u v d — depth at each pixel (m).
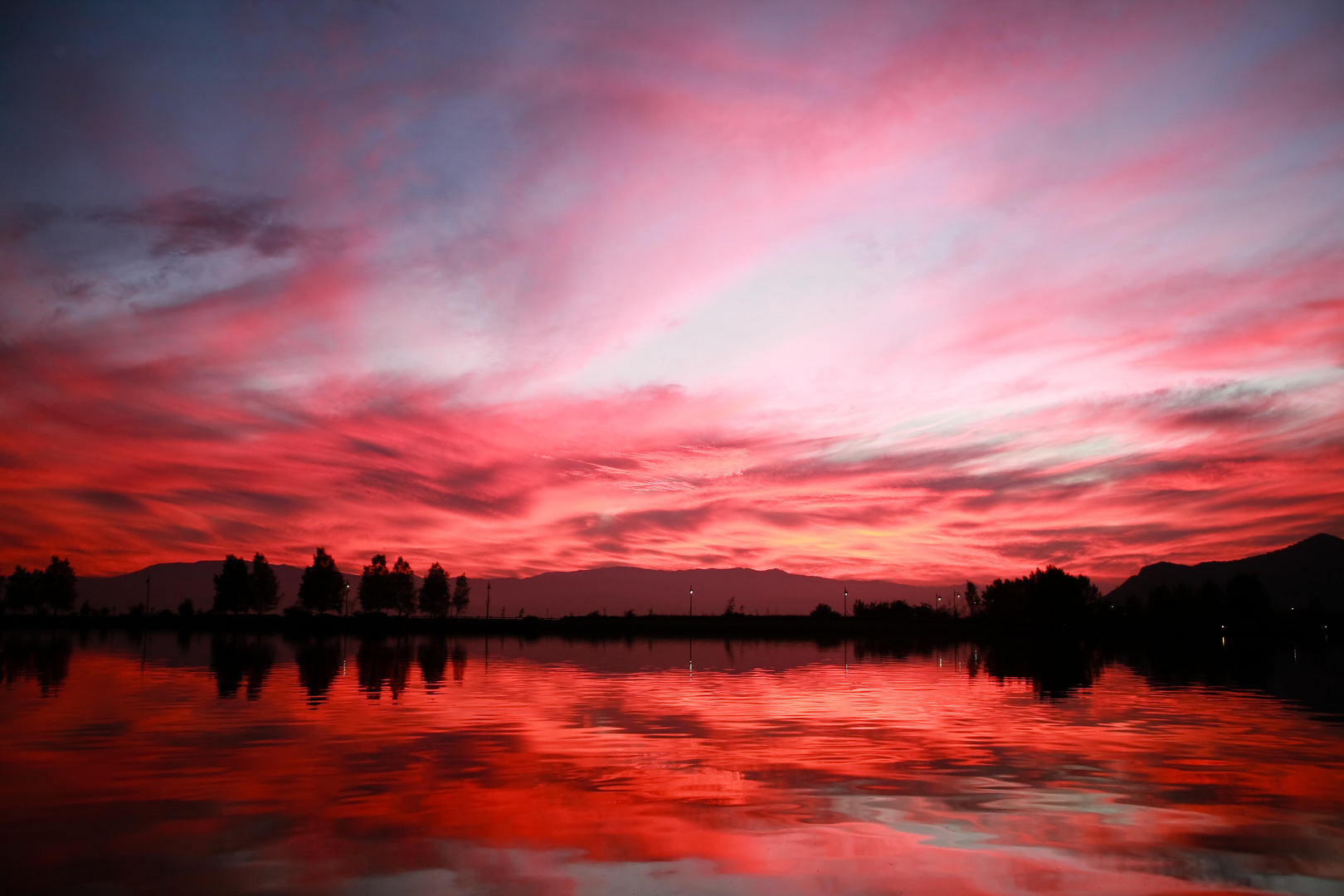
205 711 20.91
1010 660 49.09
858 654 56.75
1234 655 57.44
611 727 18.70
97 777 12.89
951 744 16.56
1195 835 9.93
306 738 16.80
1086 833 10.00
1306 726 19.55
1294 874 8.56
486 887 8.01
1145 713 22.25
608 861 8.81
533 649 58.59
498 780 12.80
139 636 76.06
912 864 8.80
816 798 11.70
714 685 30.05
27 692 25.16
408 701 23.55
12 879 8.22
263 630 96.19
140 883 8.12
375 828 10.03
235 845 9.31
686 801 11.52
